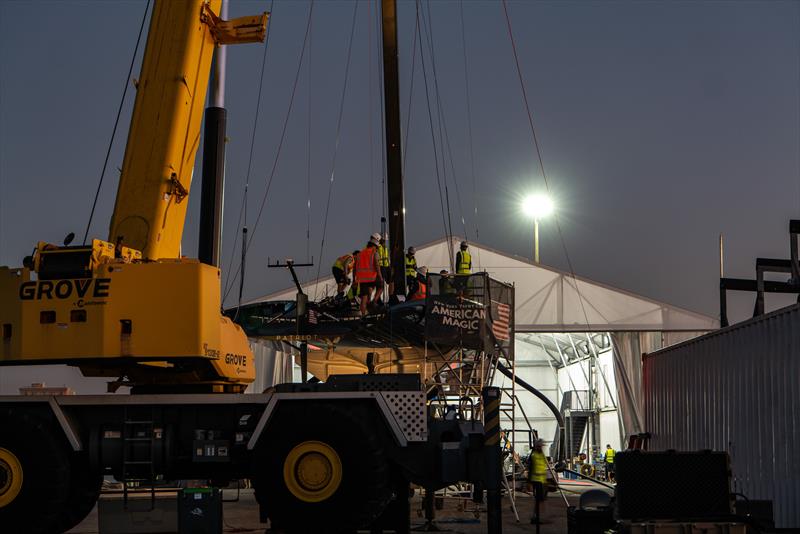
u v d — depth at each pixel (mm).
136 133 11930
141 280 10734
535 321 33594
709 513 9664
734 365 16141
